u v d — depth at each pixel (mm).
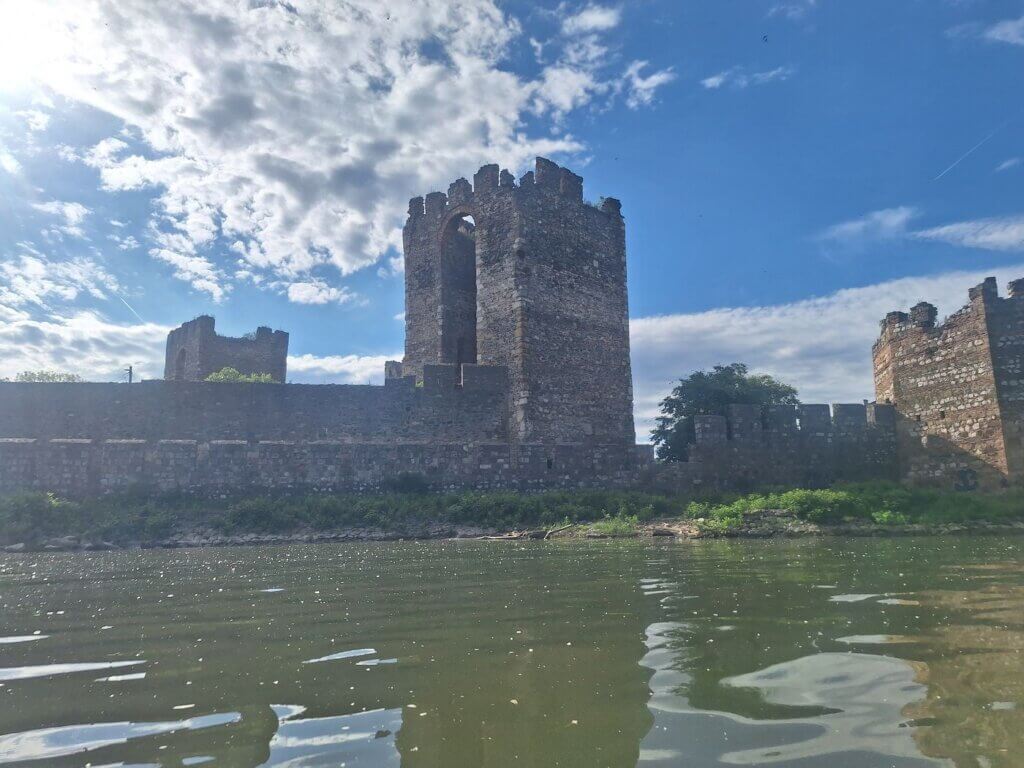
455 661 5633
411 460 24141
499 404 28703
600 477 25719
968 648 5668
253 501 22000
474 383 28531
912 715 4199
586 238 31766
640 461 26234
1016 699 4426
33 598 9516
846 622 6750
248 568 12953
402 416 27828
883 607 7473
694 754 3691
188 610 8297
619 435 31688
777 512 21547
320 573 11859
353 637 6609
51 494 21328
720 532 19609
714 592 8773
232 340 44375
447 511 22359
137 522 20562
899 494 22781
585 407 30438
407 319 34219
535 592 9164
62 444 22203
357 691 4895
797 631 6398
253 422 26781
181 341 45906
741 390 34875
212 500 22609
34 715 4508
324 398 27422
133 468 22469
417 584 10188
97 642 6605
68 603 9031
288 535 20781
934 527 19781
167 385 26391
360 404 27625
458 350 33312
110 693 4953
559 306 30047
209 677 5320
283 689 4980
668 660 5527
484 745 3883
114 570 13055
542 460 25172
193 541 20000
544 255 29797
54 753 3879
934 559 12273
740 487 26781
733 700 4535
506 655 5793
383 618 7523
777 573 10578
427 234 33656
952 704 4359
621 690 4793
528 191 29672
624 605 8008
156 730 4207
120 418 26031
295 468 23344
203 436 26375
